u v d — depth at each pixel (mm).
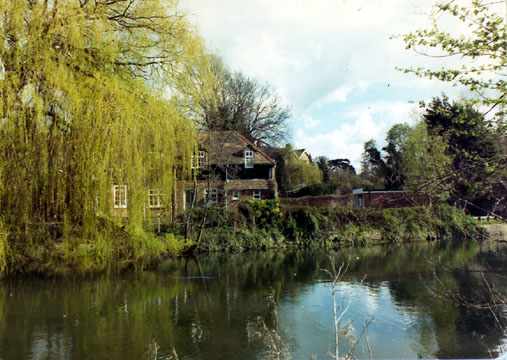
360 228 25656
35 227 10039
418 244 24344
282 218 24469
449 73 4961
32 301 11641
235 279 14883
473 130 5070
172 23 11203
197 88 11828
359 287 13406
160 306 11289
